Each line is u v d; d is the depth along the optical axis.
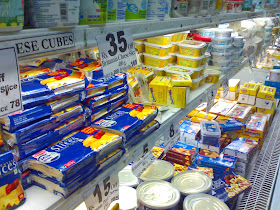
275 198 1.92
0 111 0.60
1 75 0.58
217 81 2.09
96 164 0.87
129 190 1.53
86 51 1.22
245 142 2.41
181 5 1.28
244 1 2.35
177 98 1.47
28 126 0.79
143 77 1.52
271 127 3.22
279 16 4.98
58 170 0.74
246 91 3.21
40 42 0.62
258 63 4.96
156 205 1.30
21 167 0.79
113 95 1.15
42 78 0.91
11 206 0.72
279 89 3.87
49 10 0.62
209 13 1.65
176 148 2.21
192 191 1.58
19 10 0.55
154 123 1.21
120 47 0.92
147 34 1.03
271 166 2.39
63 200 0.78
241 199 2.01
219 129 2.38
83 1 0.73
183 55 1.84
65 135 0.94
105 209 0.93
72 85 0.91
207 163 2.15
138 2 0.98
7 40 0.56
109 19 0.86
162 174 1.69
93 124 1.04
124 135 0.98
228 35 2.20
